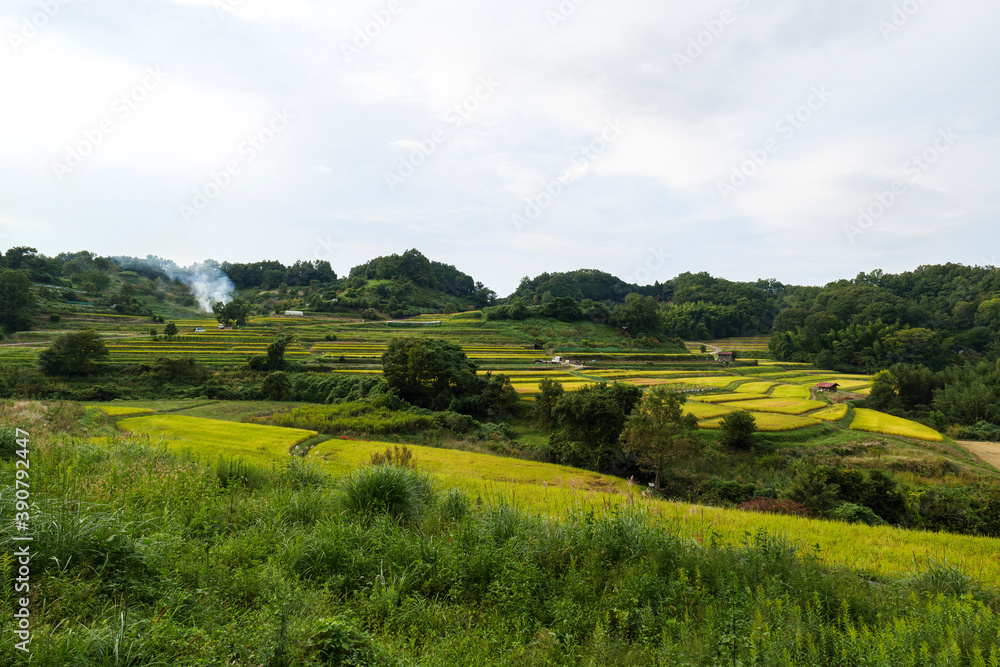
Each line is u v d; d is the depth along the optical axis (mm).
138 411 50125
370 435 44438
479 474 30844
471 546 8523
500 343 116188
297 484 13062
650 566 8180
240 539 7996
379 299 170125
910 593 8242
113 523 6824
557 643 6043
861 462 42406
